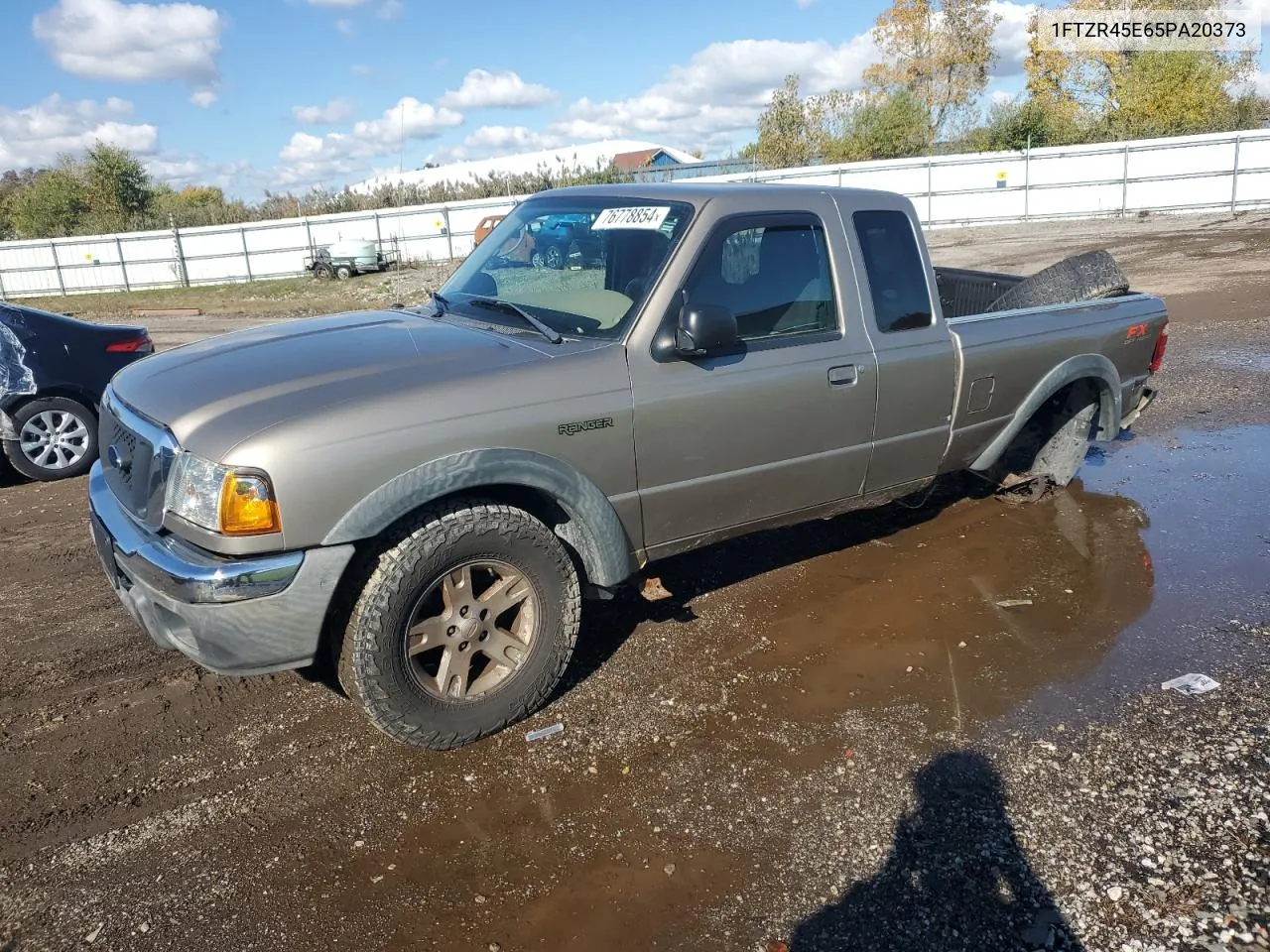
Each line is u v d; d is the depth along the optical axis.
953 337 4.40
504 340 3.47
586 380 3.33
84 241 33.12
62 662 3.98
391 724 3.09
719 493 3.78
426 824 2.91
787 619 4.23
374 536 2.96
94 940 2.47
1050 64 39.12
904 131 40.00
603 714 3.48
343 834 2.87
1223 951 2.32
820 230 3.99
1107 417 5.27
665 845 2.79
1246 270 15.51
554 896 2.59
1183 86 37.16
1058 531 5.16
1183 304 12.54
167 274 33.53
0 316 6.73
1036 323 4.78
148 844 2.84
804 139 42.53
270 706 3.61
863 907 2.51
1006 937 2.40
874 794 2.98
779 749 3.24
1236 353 9.30
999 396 4.64
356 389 3.03
